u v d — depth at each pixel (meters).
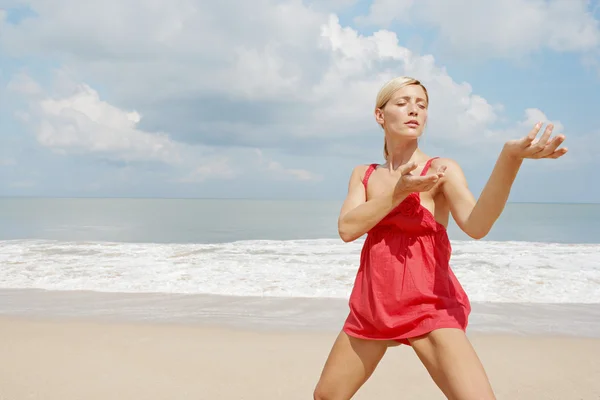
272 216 38.28
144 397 3.72
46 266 9.74
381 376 4.11
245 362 4.46
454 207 1.94
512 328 5.67
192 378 4.09
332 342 5.07
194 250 12.60
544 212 54.06
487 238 19.77
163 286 7.96
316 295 7.36
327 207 67.62
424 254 2.00
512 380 4.07
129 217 35.12
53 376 4.13
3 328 5.60
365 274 2.09
